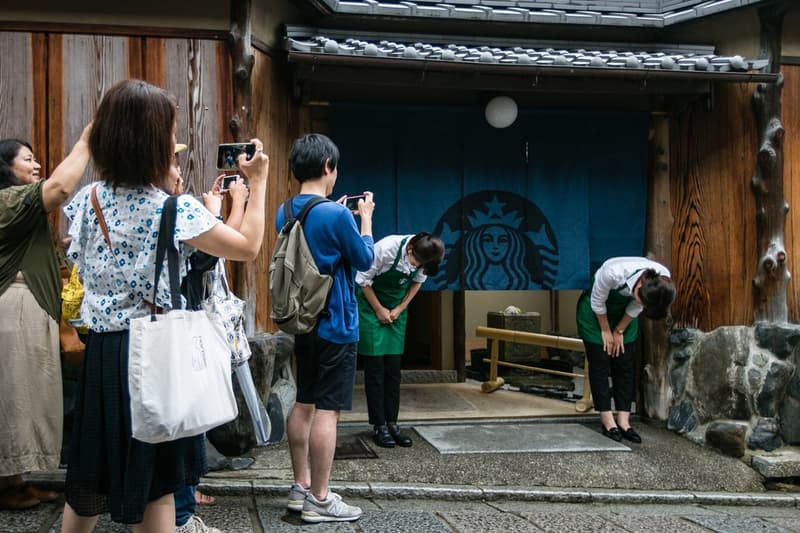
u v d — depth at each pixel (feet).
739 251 16.78
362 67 15.03
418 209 17.53
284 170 16.30
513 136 17.92
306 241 10.40
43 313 10.43
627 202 18.33
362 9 16.47
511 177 17.90
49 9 13.69
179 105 14.10
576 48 17.80
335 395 10.60
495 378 21.35
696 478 14.65
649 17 17.72
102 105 6.53
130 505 6.35
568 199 18.10
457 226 17.70
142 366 6.17
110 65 13.89
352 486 12.75
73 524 6.88
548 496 13.23
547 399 20.39
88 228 6.79
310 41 15.15
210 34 14.26
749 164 16.65
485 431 16.49
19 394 10.14
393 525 11.04
